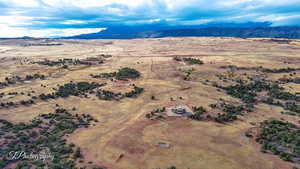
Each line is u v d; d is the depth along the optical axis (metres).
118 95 91.75
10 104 78.62
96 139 55.47
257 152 49.03
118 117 70.25
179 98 86.25
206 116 68.69
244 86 102.12
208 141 53.81
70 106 80.44
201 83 107.94
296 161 45.41
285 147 50.97
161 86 102.56
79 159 46.41
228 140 54.41
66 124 64.50
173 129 60.34
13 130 59.81
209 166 43.88
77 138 56.09
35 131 60.03
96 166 43.88
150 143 52.94
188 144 52.44
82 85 105.00
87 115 71.81
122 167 43.75
